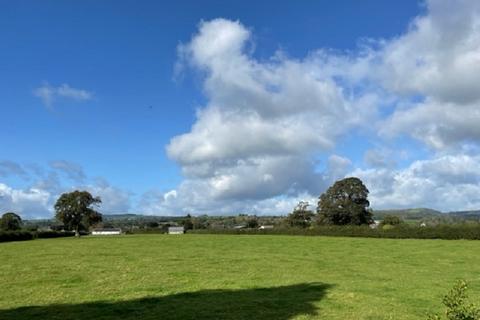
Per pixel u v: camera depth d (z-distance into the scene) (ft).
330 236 269.64
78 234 376.27
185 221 507.30
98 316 58.65
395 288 78.74
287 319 56.75
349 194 399.44
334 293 73.77
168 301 67.67
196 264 115.55
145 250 164.76
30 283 84.58
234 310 61.77
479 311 27.96
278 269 105.50
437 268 107.96
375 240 219.20
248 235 290.97
